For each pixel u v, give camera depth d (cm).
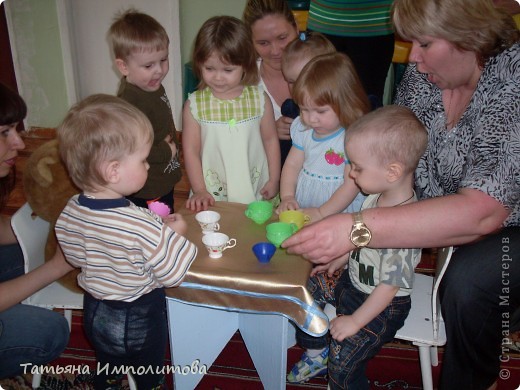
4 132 150
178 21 377
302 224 156
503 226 148
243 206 172
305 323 131
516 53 131
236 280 134
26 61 396
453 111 150
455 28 125
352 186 169
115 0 379
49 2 374
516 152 126
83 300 157
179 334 160
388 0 219
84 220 132
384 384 188
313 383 188
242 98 197
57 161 161
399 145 132
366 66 232
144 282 137
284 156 227
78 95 414
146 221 131
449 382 151
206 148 202
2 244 176
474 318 141
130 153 132
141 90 210
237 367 196
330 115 165
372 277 146
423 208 126
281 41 205
